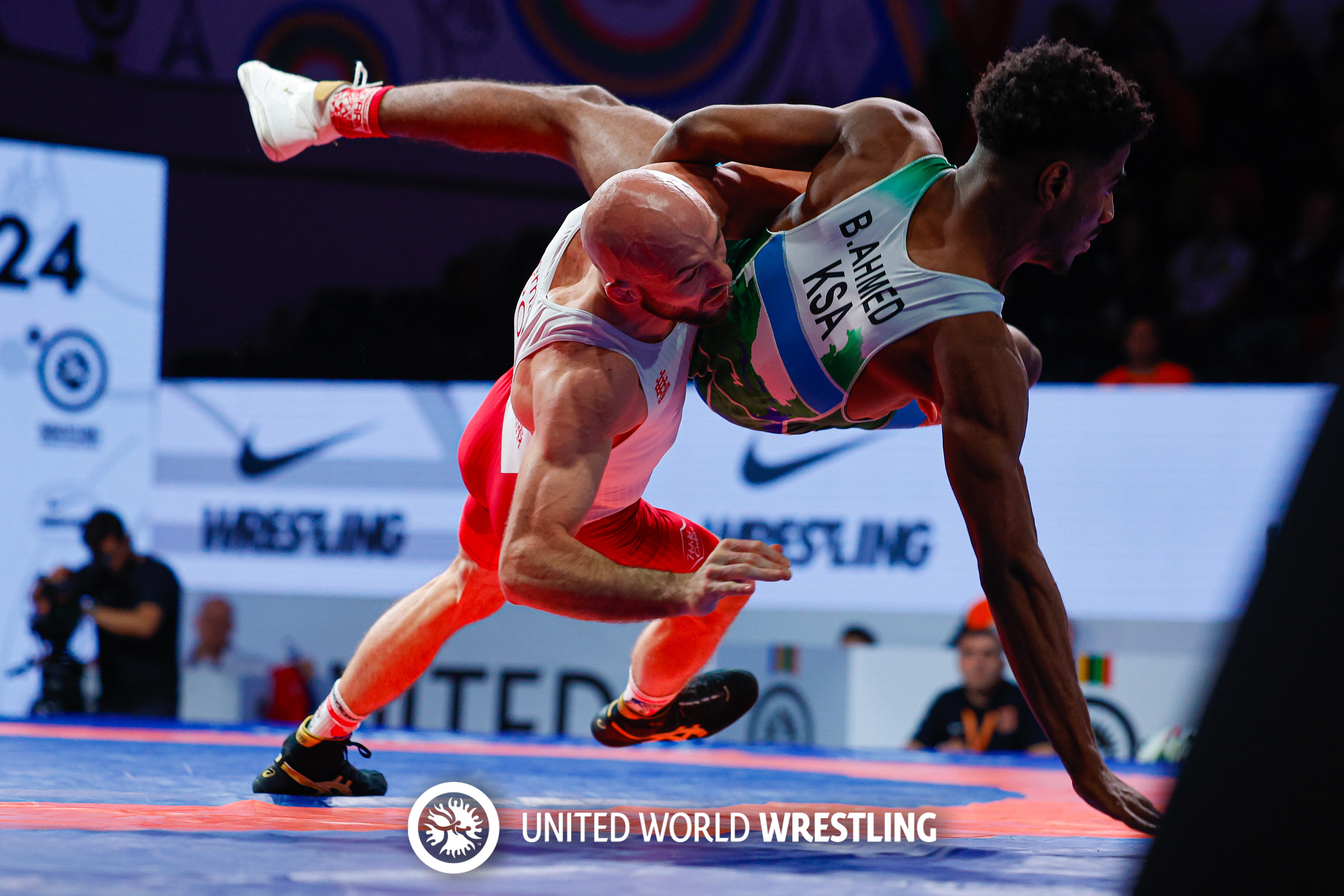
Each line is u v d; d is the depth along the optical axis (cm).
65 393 883
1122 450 683
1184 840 118
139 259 923
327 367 1021
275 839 215
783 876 188
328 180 1103
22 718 616
